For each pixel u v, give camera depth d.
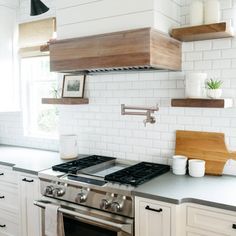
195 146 2.49
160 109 2.67
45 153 3.35
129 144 2.88
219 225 1.83
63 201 2.42
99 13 2.43
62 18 2.66
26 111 3.76
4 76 3.48
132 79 2.80
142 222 2.04
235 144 2.34
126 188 2.11
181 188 2.09
